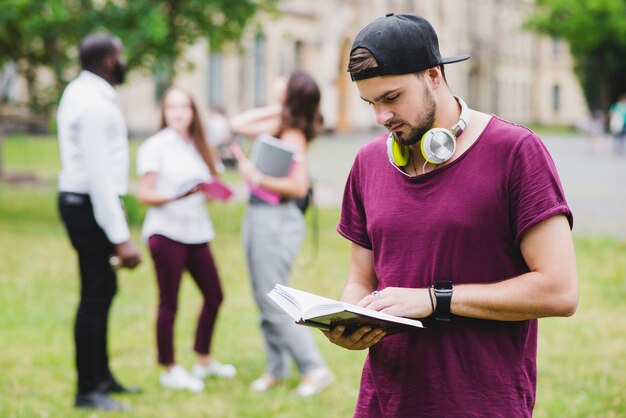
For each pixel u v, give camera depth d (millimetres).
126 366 6379
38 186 18859
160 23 14039
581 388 5879
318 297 2492
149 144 5680
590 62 60531
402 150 2508
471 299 2385
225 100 41531
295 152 5543
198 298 8742
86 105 4863
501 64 77562
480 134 2428
